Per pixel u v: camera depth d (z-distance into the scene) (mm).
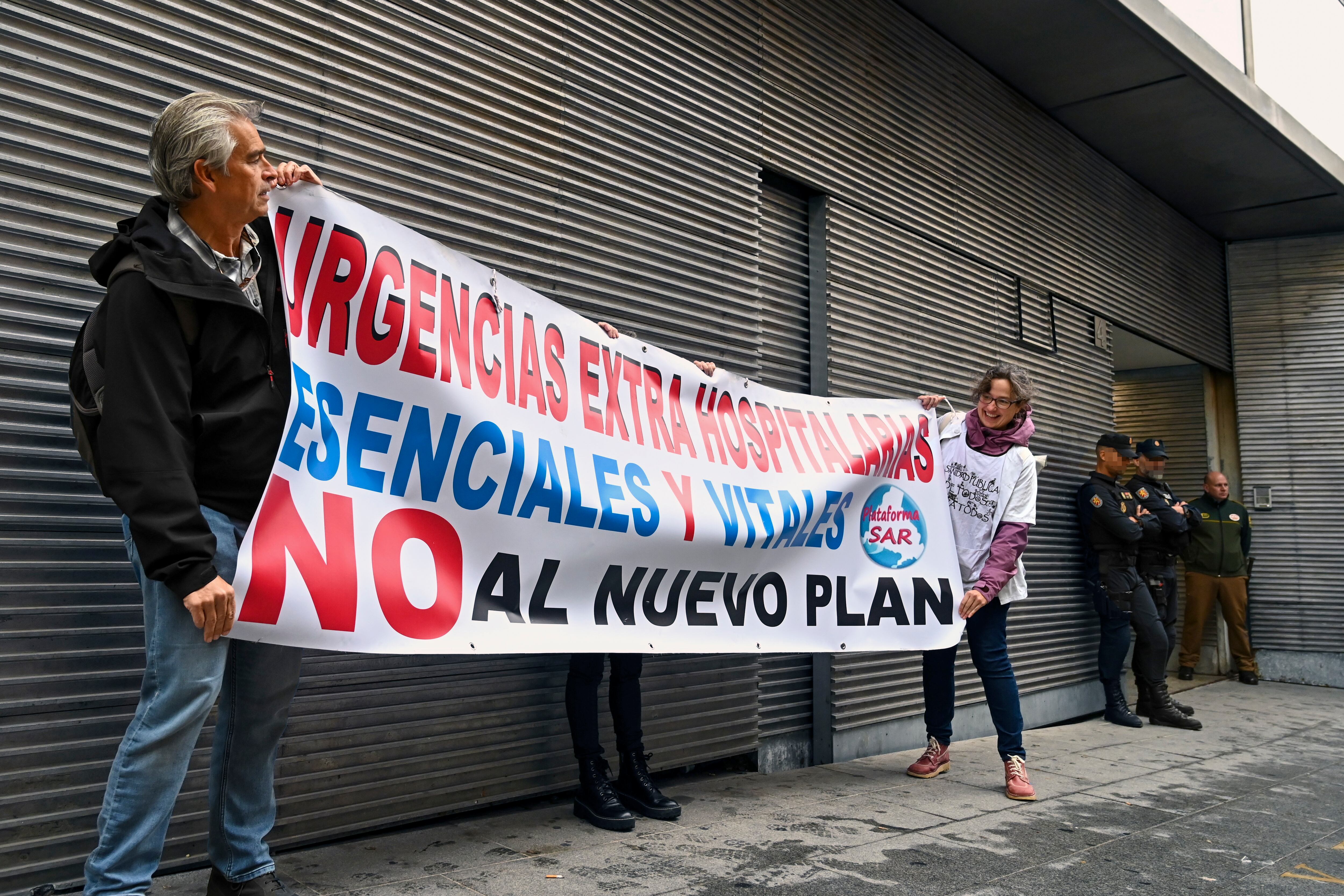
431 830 3084
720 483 3430
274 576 1992
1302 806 3957
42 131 2408
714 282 4352
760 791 3906
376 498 2318
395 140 3178
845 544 3789
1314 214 9039
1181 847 3242
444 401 2545
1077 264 7332
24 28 2395
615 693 3412
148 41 2615
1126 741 5598
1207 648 9547
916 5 5758
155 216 1933
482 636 2535
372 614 2238
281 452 2047
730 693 4211
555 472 2859
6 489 2297
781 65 4887
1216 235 9711
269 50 2879
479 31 3480
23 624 2291
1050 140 7168
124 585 2461
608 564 2979
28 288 2365
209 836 2189
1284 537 9273
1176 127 7328
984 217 6340
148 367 1795
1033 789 3967
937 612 3971
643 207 4051
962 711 5633
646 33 4168
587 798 3225
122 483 1739
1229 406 9789
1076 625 6816
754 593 3459
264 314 2137
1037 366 6730
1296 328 9523
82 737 2359
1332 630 8930
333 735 2857
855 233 5238
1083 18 5852
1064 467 6918
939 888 2678
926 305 5727
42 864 2258
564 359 3020
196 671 1861
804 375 4965
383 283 2424
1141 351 9008
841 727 4730
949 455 4227
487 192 3453
